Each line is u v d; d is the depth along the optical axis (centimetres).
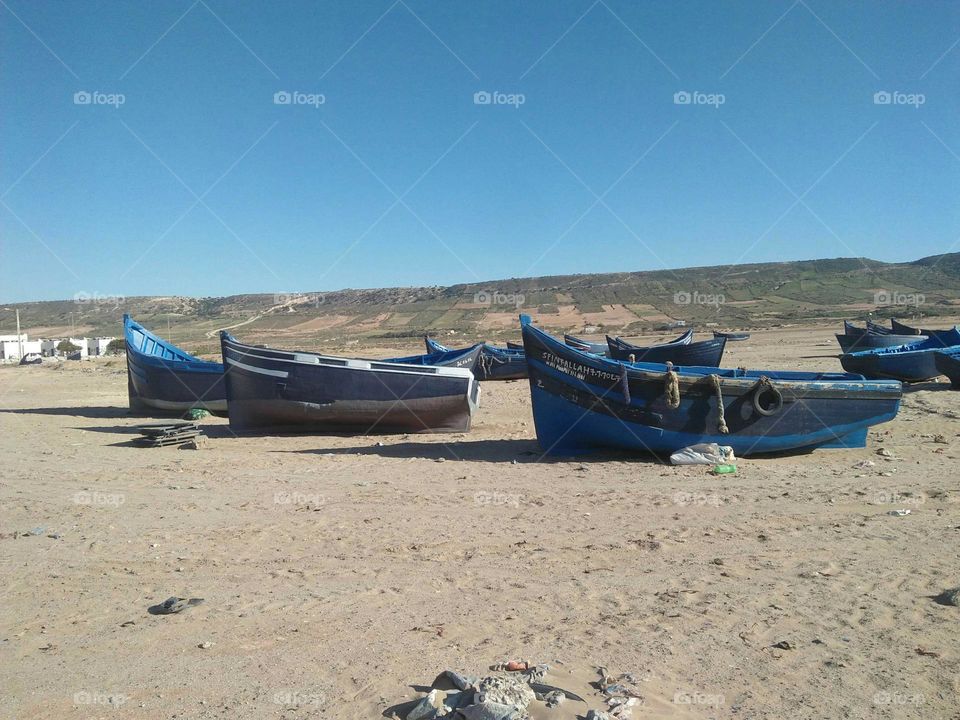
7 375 4475
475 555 833
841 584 704
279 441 1833
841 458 1370
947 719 465
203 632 638
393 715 477
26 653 604
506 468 1358
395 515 1023
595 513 1008
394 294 15662
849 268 15888
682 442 1392
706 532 900
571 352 1420
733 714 472
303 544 896
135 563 841
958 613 627
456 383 1895
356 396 1889
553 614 655
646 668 539
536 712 459
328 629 635
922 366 2553
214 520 1025
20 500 1170
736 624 619
